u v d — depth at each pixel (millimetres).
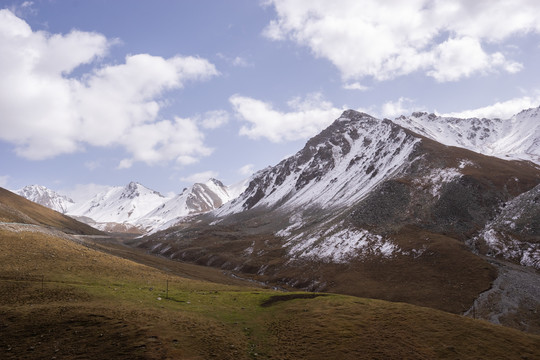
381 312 60469
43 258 83875
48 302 58719
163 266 152000
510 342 51656
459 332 53375
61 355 42375
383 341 49656
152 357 41750
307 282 151875
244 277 177125
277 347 47906
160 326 50219
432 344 49531
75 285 69188
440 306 107812
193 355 43375
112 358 41656
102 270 85062
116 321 50906
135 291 70500
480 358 46719
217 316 58531
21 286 65188
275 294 77375
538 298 101500
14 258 79938
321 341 49500
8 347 44188
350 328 53562
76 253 93938
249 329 53750
